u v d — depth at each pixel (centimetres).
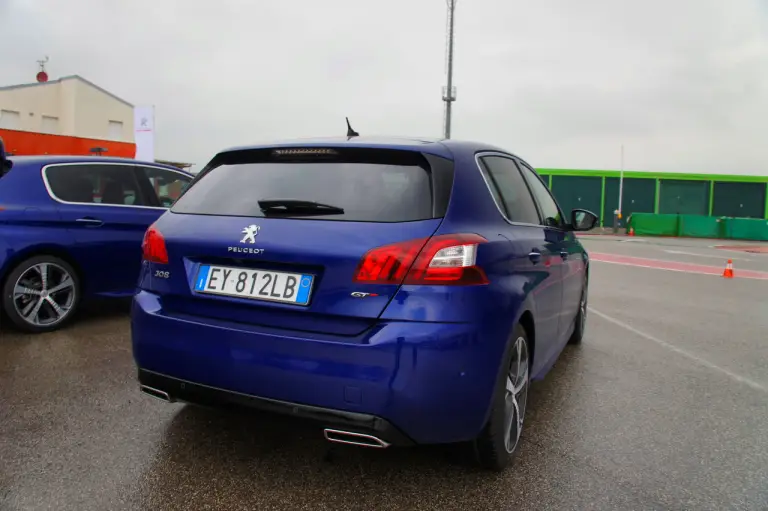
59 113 3259
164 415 346
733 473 299
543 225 383
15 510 243
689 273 1222
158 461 289
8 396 370
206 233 272
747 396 423
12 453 293
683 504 266
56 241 529
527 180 391
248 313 259
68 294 548
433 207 256
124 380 405
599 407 392
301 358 242
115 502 252
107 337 520
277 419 251
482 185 296
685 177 3155
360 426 237
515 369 293
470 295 246
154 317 276
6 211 503
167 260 281
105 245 563
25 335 522
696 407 396
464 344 241
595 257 1548
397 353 233
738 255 1759
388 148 277
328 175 276
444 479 281
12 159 536
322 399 240
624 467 302
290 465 290
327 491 266
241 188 288
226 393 257
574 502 264
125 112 3419
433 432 243
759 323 700
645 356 532
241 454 300
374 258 240
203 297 268
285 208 265
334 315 244
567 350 548
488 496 267
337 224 252
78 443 306
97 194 568
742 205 3173
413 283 239
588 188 3147
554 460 307
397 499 261
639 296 895
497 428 273
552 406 391
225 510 248
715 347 573
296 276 252
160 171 635
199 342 262
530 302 303
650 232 2864
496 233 283
